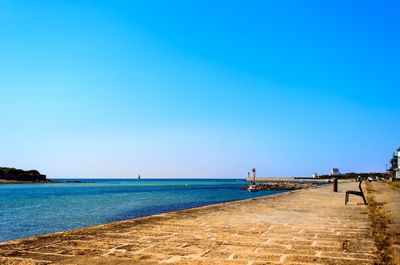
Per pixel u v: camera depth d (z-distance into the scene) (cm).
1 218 2423
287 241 774
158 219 1162
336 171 14462
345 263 579
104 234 860
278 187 9000
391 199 2231
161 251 671
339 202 2002
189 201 4262
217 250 680
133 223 1059
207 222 1091
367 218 1220
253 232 899
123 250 679
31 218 2420
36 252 659
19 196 5591
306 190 3731
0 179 14575
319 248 698
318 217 1245
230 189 9081
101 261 592
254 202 1977
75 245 725
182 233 880
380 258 612
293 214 1342
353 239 800
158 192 7275
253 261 592
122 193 6781
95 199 4747
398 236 842
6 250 674
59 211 2958
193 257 622
